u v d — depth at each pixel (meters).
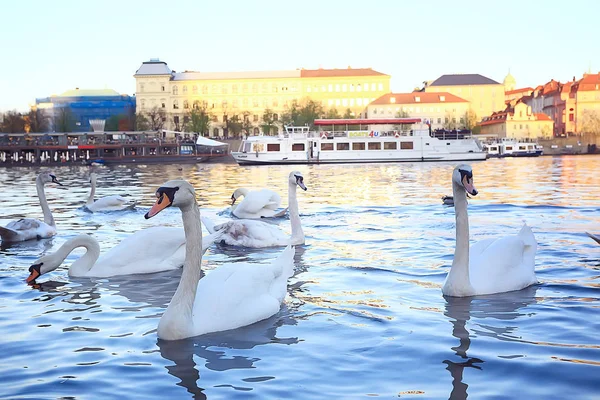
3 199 27.16
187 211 7.05
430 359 6.17
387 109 157.75
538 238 13.45
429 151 77.62
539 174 44.25
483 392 5.35
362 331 7.10
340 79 173.00
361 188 31.70
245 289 7.61
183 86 173.38
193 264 7.06
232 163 87.06
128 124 158.62
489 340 6.71
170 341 6.87
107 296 9.03
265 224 13.45
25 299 8.92
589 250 11.91
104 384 5.70
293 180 13.24
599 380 5.56
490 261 9.01
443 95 158.25
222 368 6.04
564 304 8.09
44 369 6.10
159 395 5.44
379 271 10.36
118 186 37.12
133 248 10.66
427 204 21.97
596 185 31.38
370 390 5.43
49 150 100.38
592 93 157.12
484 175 44.03
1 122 145.25
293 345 6.66
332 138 77.38
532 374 5.73
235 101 174.12
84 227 16.56
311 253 12.13
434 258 11.45
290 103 172.88
